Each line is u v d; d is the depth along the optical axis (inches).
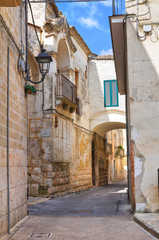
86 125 941.2
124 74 516.4
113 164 1453.0
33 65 611.5
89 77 1004.6
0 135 238.2
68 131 711.1
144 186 325.1
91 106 994.1
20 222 298.4
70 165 725.3
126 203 467.5
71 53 753.6
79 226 281.1
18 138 307.4
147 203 321.7
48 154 595.2
